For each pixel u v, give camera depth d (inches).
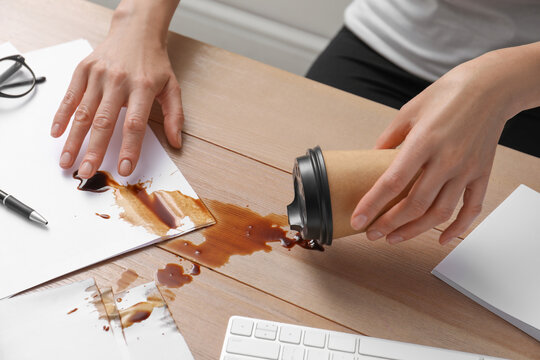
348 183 17.7
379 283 20.0
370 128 25.3
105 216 20.8
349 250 20.9
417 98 20.2
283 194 22.5
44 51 27.0
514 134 33.9
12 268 18.9
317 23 56.3
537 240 21.2
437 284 20.1
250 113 25.3
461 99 18.6
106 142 22.3
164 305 18.5
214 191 22.2
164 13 26.9
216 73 27.0
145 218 20.9
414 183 18.1
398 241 19.4
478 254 20.7
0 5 28.8
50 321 17.5
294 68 60.9
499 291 19.6
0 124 23.6
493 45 32.8
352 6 38.7
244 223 21.3
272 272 19.9
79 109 22.8
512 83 19.6
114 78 23.5
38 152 22.8
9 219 20.3
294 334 18.0
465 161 18.2
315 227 18.1
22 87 25.2
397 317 19.1
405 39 35.0
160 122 24.6
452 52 34.1
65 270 19.0
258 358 17.5
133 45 24.9
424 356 17.8
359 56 36.8
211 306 18.8
